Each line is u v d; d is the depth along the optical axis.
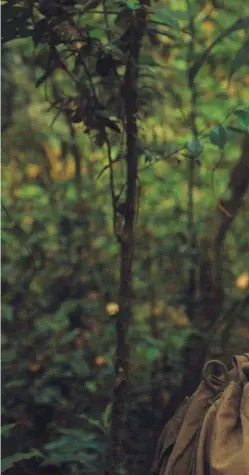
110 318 3.77
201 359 2.84
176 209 3.93
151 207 4.13
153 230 4.01
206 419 2.20
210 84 3.71
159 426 2.89
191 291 3.31
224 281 3.77
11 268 3.68
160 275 3.79
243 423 2.11
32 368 3.55
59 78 3.92
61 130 4.46
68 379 3.57
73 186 4.16
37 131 4.16
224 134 2.44
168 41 3.61
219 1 3.52
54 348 3.65
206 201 4.12
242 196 2.80
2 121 4.12
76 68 2.72
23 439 3.29
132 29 2.49
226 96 3.63
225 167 4.04
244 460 2.05
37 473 3.16
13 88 4.20
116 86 2.54
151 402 3.23
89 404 3.45
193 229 3.64
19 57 4.15
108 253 4.15
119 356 2.61
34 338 3.71
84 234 4.09
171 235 3.90
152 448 2.89
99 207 4.15
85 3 2.47
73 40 2.49
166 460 2.42
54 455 2.85
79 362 3.52
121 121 2.60
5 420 3.33
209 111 3.83
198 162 2.57
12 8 2.50
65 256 4.06
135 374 3.39
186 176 4.09
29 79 4.24
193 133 3.53
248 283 3.56
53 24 2.46
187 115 3.67
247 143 2.73
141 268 3.84
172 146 2.58
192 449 2.28
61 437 3.19
